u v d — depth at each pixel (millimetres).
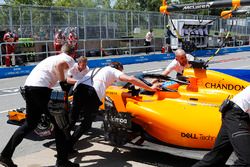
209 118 4492
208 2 5531
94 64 18359
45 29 20391
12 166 4566
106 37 23266
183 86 5430
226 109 3504
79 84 4887
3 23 18719
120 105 5000
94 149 5422
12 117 6141
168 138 4730
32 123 4598
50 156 5211
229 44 29125
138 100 5133
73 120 4859
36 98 4531
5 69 14828
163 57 22609
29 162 4969
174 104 4977
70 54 4770
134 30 24828
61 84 4738
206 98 5070
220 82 5184
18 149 5512
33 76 4637
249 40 32250
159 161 4887
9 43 15820
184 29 24297
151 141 4918
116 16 23672
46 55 17922
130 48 22516
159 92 5164
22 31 19453
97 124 6812
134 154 5184
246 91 3475
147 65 19250
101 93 4816
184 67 6105
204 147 4484
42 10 20141
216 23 25969
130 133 4980
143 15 25219
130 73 15641
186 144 4594
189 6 5785
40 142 5844
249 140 3303
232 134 3369
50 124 5660
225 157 3584
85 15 22000
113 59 19422
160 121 4719
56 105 4516
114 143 5152
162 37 26359
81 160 4996
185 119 4582
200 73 5312
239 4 5156
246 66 18016
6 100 9695
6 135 6277
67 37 20609
